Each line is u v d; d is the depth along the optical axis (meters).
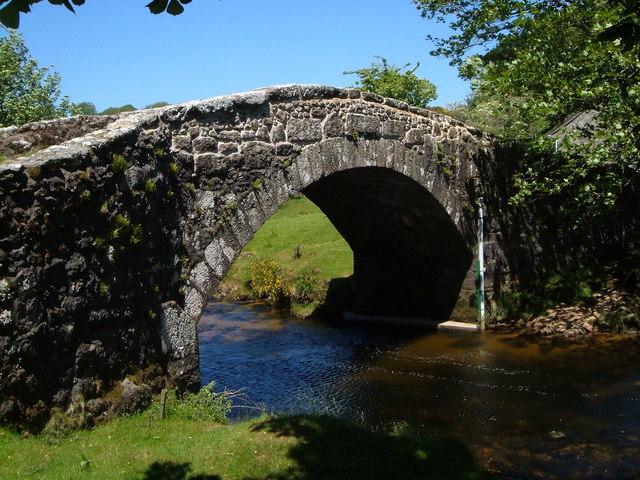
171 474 5.06
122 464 5.14
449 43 15.61
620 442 7.52
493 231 14.05
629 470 6.75
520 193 12.13
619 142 11.09
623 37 4.11
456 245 13.83
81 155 5.85
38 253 5.34
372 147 10.61
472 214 13.55
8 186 5.12
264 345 13.22
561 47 12.55
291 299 16.88
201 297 7.73
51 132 6.51
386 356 12.10
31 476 4.66
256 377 10.84
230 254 8.12
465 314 14.15
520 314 14.00
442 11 15.59
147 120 7.09
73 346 5.76
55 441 5.32
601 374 10.27
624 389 9.45
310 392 9.89
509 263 14.43
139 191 6.68
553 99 11.23
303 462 5.42
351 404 9.25
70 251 5.71
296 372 11.13
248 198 8.40
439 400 9.34
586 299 14.00
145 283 6.81
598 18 10.85
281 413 7.17
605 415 8.44
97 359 6.05
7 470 4.66
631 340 12.27
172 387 7.18
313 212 27.58
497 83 12.23
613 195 11.98
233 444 5.74
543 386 9.80
